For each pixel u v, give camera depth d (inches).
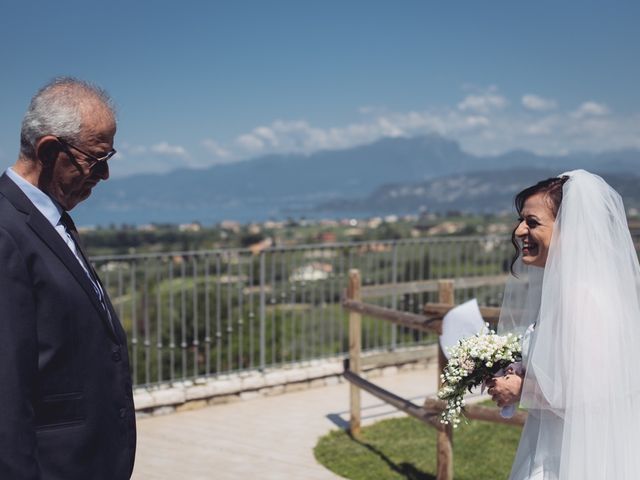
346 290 256.7
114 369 96.4
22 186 91.7
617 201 108.7
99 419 92.9
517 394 111.8
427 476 211.8
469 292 366.6
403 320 210.4
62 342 89.2
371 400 303.4
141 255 275.4
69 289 90.2
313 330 337.7
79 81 94.0
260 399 303.3
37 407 87.9
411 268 347.6
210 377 301.9
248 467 221.1
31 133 90.4
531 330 113.8
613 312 102.1
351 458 230.1
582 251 103.8
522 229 113.3
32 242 88.3
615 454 101.3
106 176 96.6
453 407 118.5
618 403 101.5
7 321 82.7
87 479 91.0
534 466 110.3
